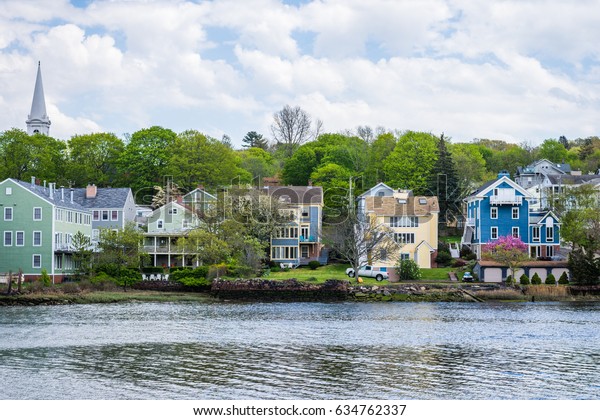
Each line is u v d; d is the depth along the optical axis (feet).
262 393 131.44
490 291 316.60
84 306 280.92
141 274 336.70
